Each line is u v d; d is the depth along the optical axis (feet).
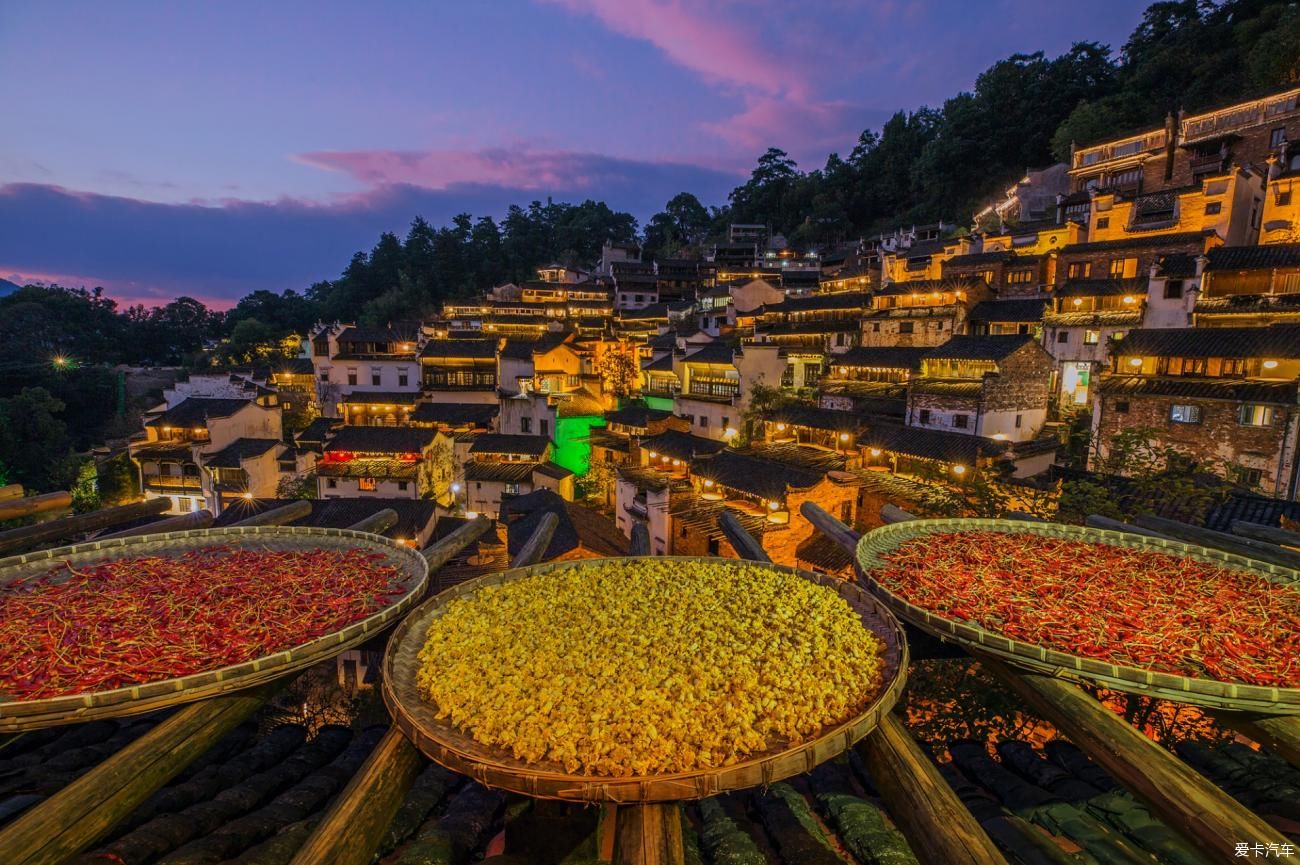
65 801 13.43
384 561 25.48
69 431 233.35
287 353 311.06
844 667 17.02
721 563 25.46
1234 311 103.40
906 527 27.96
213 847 16.21
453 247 361.92
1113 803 18.12
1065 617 19.21
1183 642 17.61
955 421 103.14
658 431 148.25
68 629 18.86
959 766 21.88
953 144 259.60
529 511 103.09
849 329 154.81
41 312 306.96
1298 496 78.38
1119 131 200.95
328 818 13.51
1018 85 252.21
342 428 151.33
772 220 345.51
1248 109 147.74
